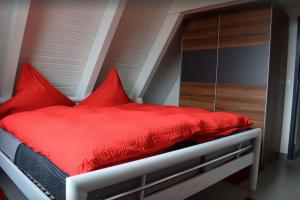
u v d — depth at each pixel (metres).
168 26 3.75
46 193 1.32
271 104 3.29
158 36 3.91
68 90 3.63
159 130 1.63
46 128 1.67
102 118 1.94
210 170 1.89
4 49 2.75
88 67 3.46
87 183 1.08
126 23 3.40
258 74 3.23
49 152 1.39
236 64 3.44
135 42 3.76
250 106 3.31
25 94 2.81
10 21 2.56
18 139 1.85
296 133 3.68
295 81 3.51
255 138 2.42
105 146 1.31
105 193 1.24
